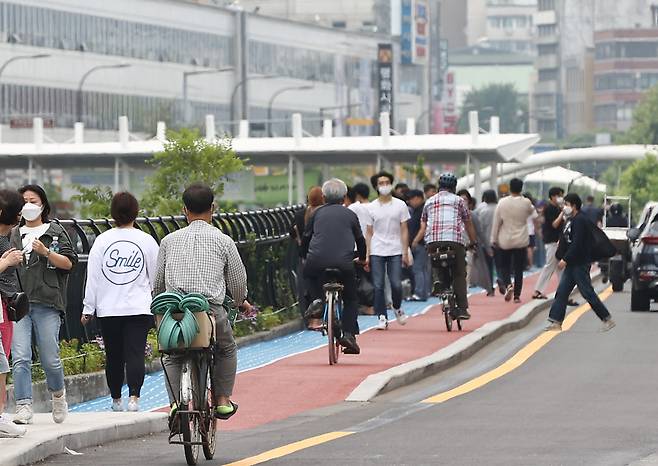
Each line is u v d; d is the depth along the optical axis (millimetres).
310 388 39000
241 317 52656
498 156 152750
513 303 70375
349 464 26203
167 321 26375
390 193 55812
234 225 54594
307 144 162250
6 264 28531
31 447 26969
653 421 32188
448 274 55062
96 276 33969
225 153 96625
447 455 27109
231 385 28016
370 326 57719
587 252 56969
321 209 45031
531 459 26391
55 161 168750
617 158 196375
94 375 39375
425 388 39969
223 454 28047
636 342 53438
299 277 59125
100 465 26797
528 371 43906
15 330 30984
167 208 78000
